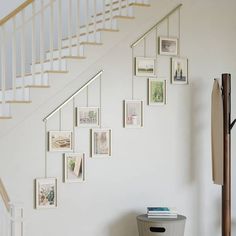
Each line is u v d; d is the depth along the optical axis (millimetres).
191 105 4961
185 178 4934
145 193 4766
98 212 4574
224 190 4773
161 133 4836
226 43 5117
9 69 5348
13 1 5344
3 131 4234
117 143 4652
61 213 4430
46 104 4387
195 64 4977
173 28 4887
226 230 4762
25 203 4301
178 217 4562
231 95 5141
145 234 4449
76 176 4473
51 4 4441
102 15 5051
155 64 4801
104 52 4605
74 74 4492
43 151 4371
